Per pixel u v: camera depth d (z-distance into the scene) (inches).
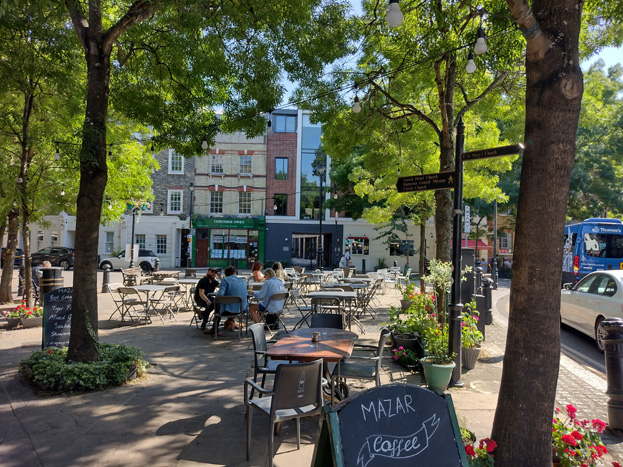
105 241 1299.2
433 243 1300.4
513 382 125.5
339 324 245.9
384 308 543.5
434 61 307.7
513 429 124.1
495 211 885.2
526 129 128.7
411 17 317.4
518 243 127.6
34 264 1149.1
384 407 103.2
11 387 231.9
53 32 323.3
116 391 226.7
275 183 1298.0
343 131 404.8
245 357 299.7
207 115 396.8
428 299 321.7
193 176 1290.6
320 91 369.4
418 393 106.5
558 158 122.2
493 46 281.6
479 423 186.9
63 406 205.0
